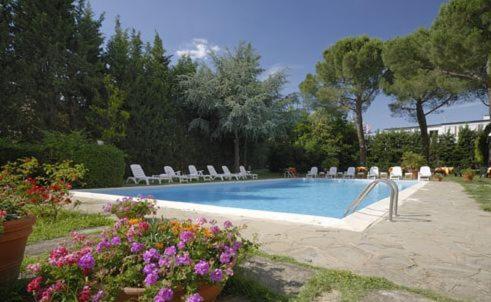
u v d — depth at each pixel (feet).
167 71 58.39
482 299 8.29
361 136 73.56
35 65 41.83
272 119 63.10
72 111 46.47
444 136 68.80
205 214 20.07
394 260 11.34
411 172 60.44
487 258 11.58
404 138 71.41
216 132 62.49
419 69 53.78
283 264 10.76
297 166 75.41
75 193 30.53
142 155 51.85
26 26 41.83
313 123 82.53
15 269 9.20
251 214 19.81
